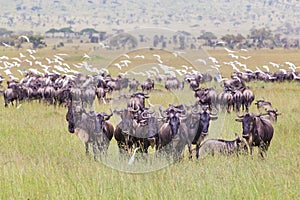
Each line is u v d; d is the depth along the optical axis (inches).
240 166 1859.0
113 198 1536.7
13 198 1542.8
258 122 2105.1
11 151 2187.5
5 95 3887.8
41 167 1861.5
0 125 2881.4
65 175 1752.0
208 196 1521.9
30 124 2908.5
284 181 1652.3
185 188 1595.7
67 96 3521.2
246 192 1551.4
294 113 3206.2
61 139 2422.5
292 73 6097.4
